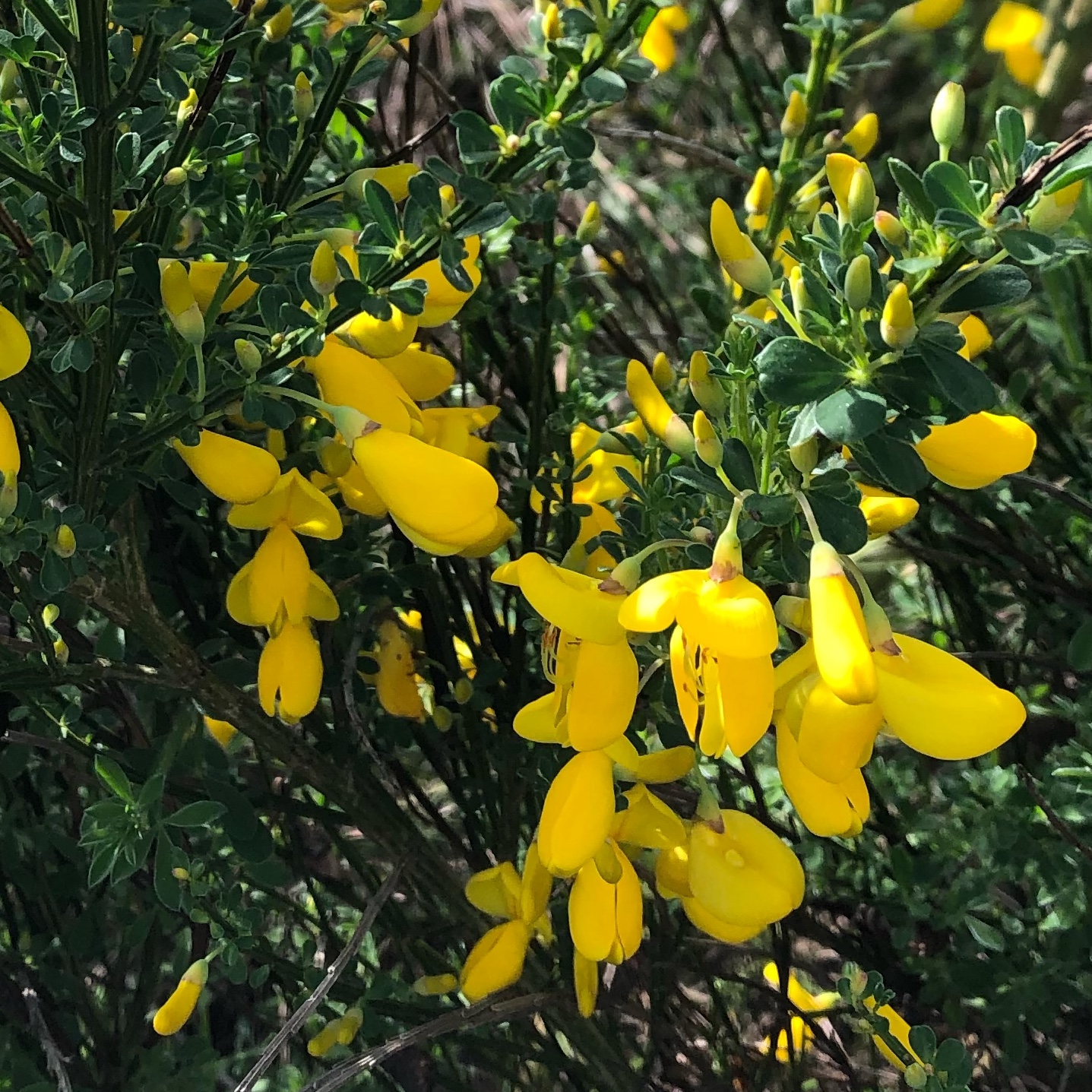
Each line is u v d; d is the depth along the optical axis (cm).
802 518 20
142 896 31
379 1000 29
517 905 25
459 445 24
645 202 53
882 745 38
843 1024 34
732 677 18
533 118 21
